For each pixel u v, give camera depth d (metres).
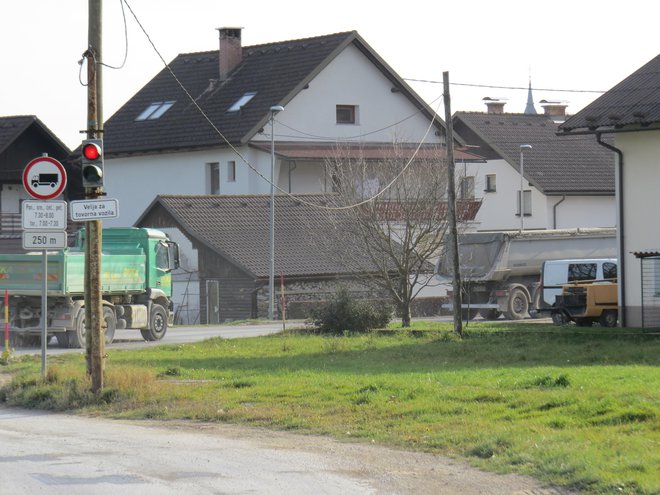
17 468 17.78
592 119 48.66
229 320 73.56
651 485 15.20
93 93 27.36
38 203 28.92
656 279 47.91
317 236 74.25
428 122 93.62
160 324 51.62
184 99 95.81
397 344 44.47
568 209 97.56
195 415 24.20
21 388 28.42
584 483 15.91
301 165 86.69
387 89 92.00
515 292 65.25
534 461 17.59
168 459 18.75
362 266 69.00
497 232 65.50
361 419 22.98
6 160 86.00
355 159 77.31
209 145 88.31
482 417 22.36
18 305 46.16
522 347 41.72
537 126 104.25
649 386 25.11
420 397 25.47
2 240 83.88
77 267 46.25
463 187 85.25
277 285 72.88
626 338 43.16
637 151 48.66
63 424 23.72
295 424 22.62
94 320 27.36
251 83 91.62
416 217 63.19
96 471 17.55
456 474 17.31
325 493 15.88
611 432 19.59
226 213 77.81
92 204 27.19
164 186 93.88
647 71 52.53
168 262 52.44
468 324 56.28
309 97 88.88
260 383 29.52
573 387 25.89
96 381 27.22
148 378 28.36
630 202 48.84
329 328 52.12
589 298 50.94
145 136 94.44
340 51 89.38
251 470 17.69
